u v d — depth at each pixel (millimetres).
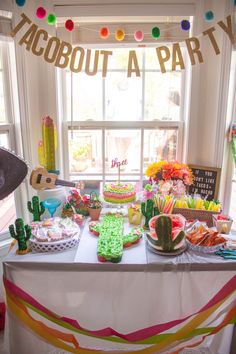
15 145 1911
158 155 2137
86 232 1608
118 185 1800
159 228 1352
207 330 1414
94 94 2055
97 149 2135
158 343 1424
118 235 1482
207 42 1811
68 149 2119
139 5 1759
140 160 2150
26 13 1753
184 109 2035
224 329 1480
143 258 1342
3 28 1626
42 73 1885
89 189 2186
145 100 2064
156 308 1401
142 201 1795
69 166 2162
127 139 2113
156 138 2102
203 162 2000
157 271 1315
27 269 1314
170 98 2053
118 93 2055
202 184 1938
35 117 1944
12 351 1423
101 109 2084
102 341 1483
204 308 1372
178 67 1992
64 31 1821
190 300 1396
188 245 1430
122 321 1442
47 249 1386
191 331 1401
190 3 1754
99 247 1367
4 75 1801
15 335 1398
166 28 1805
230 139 1908
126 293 1382
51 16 1578
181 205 1709
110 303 1409
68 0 1771
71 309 1417
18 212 1993
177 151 2107
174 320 1404
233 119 1897
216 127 1887
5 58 1778
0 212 1950
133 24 1802
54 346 1441
